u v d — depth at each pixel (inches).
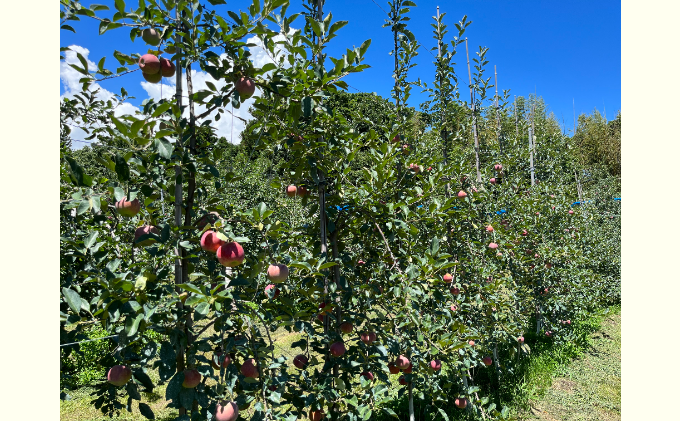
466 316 166.6
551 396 188.4
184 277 75.9
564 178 381.4
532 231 246.4
